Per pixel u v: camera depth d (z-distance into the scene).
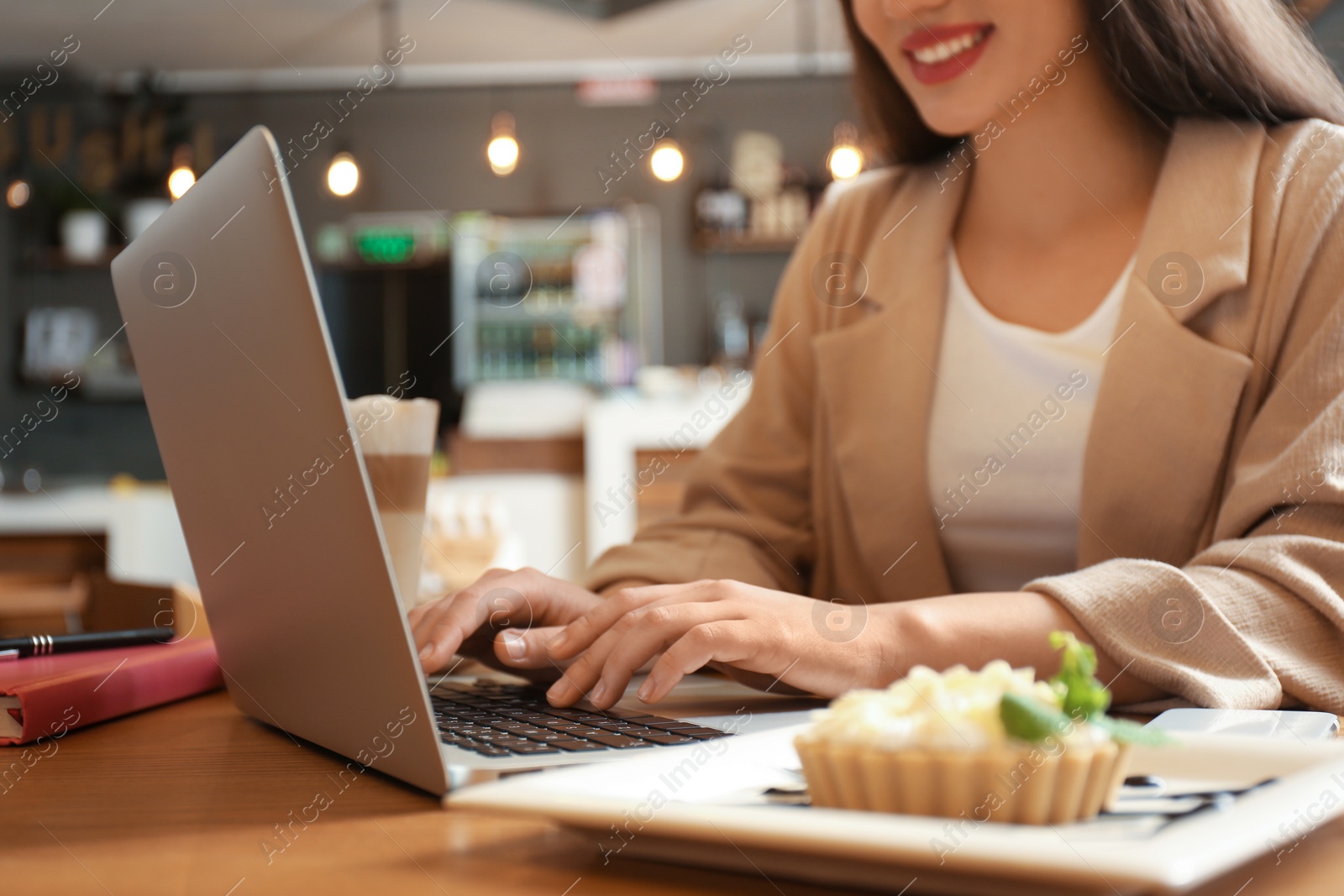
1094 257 0.97
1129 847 0.28
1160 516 0.84
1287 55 0.87
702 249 5.70
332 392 0.39
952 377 1.01
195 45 5.21
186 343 0.50
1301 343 0.78
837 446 1.03
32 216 5.62
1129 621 0.60
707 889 0.32
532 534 5.27
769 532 1.03
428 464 0.67
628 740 0.50
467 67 5.57
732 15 4.99
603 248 5.73
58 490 4.39
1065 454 0.95
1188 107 0.88
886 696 0.38
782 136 5.67
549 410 5.61
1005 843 0.26
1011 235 1.00
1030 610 0.62
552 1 4.76
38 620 2.31
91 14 4.84
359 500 0.40
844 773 0.36
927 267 1.03
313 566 0.44
